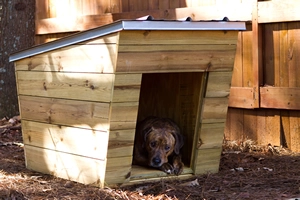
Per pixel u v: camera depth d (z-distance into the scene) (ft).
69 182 13.12
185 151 14.74
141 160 14.01
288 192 12.77
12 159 15.51
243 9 17.03
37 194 12.43
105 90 12.26
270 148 16.61
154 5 19.08
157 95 15.33
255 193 12.68
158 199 12.20
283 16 16.28
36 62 13.79
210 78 13.46
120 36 11.94
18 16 21.77
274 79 16.88
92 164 12.73
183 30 12.71
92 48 12.48
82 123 12.83
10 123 20.52
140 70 12.37
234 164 15.11
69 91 13.05
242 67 17.44
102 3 20.51
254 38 16.90
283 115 16.78
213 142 13.87
